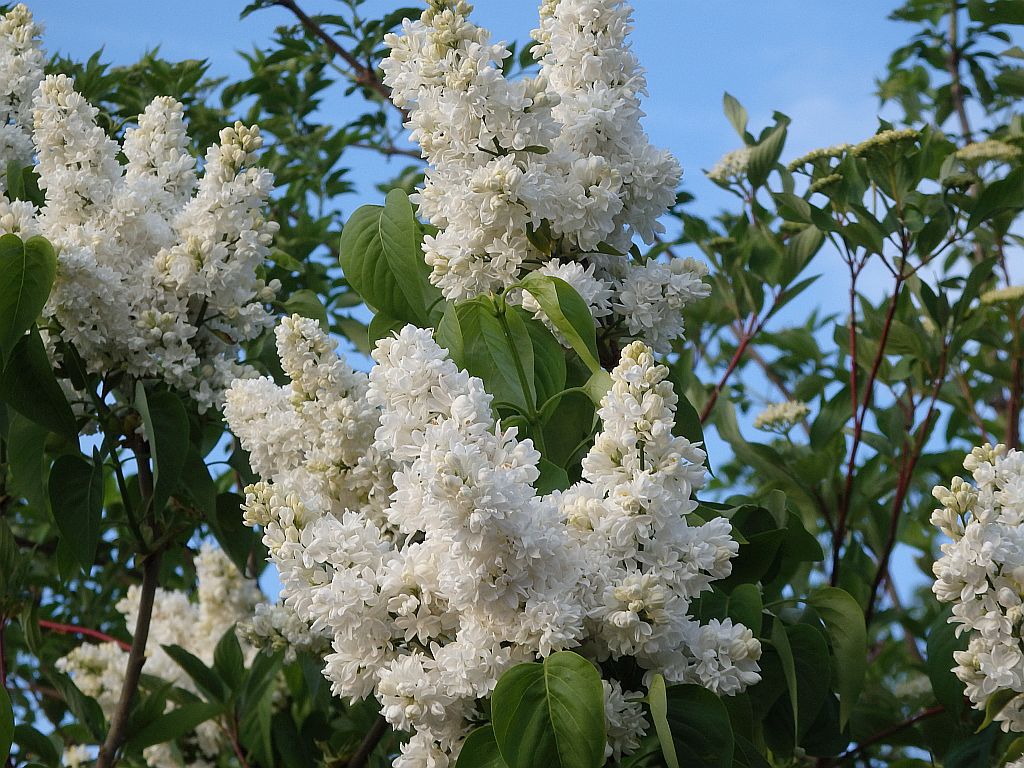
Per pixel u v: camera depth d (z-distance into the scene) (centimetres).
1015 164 154
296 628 126
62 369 119
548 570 88
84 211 120
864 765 145
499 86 104
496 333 107
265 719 135
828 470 152
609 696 89
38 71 137
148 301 118
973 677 95
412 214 104
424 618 90
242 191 120
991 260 145
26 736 125
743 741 97
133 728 125
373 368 92
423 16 106
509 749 85
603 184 107
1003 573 94
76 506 117
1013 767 96
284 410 109
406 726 89
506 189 104
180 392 122
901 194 137
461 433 89
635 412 90
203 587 153
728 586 112
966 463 98
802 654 107
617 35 112
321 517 95
